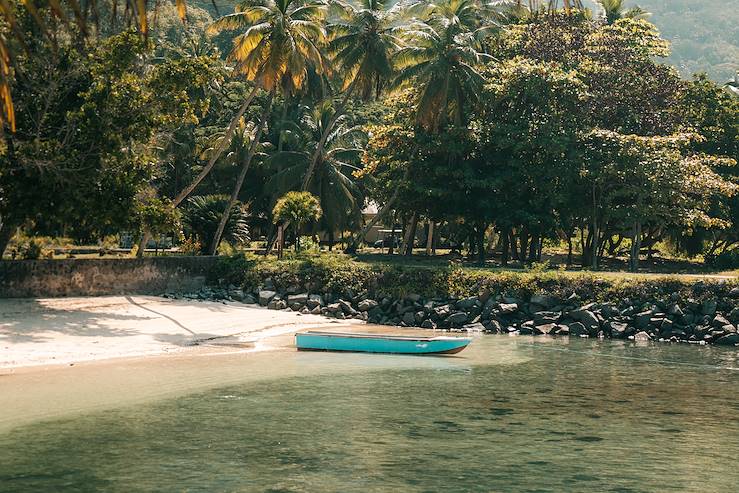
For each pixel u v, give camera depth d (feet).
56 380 73.61
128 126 111.45
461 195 174.91
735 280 127.44
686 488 44.88
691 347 114.73
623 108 182.91
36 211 108.58
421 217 204.33
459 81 172.55
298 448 52.11
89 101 107.96
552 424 61.72
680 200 166.50
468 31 176.14
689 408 69.51
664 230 212.23
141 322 110.52
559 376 85.66
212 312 125.90
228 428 57.31
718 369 93.15
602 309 128.88
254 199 229.66
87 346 91.40
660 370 91.61
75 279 124.67
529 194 178.09
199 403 66.03
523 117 174.29
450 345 99.19
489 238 252.01
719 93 205.57
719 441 56.90
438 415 63.82
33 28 99.91
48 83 106.11
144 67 124.77
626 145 162.91
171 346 96.48
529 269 145.38
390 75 173.58
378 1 173.17
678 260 226.58
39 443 52.01
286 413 62.95
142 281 135.64
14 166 107.86
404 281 139.33
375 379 80.28
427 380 80.59
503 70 171.42
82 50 109.29
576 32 190.19
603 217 182.50
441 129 179.01
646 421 63.72
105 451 50.31
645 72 187.62
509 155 174.81
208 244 163.63
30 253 135.95
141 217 116.16
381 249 251.19
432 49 172.14
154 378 76.59
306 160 199.11
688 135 172.04
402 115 186.91
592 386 79.97
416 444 53.93
